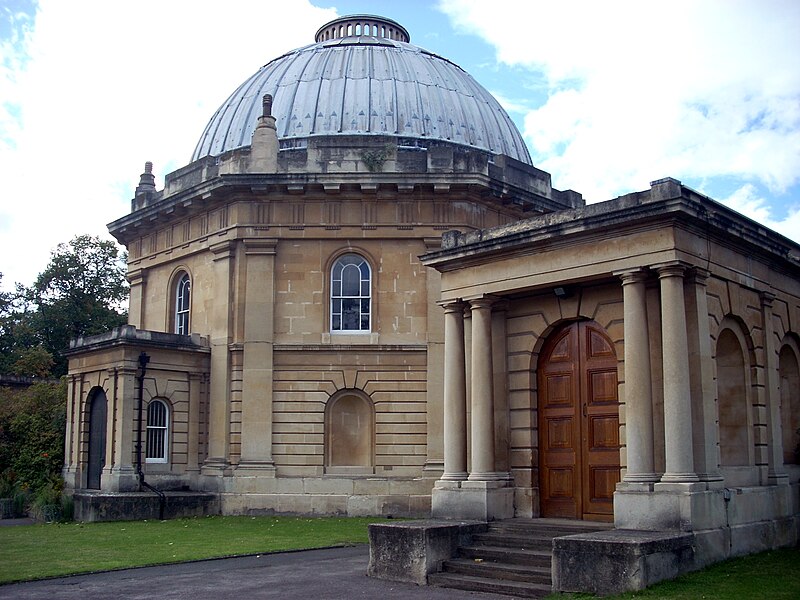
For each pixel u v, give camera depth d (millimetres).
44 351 54344
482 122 38906
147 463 32062
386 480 30812
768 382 20469
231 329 32625
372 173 31703
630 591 14570
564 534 18047
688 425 17109
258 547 21750
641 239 17938
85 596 15523
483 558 17734
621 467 18938
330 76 38000
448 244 22141
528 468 20641
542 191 35469
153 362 32156
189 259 35219
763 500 19188
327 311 32281
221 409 32250
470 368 21906
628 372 17859
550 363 20953
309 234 32375
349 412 32031
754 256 20406
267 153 32781
